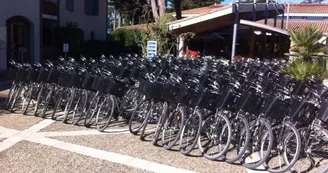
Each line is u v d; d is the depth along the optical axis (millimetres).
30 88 7285
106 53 22156
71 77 6484
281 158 4680
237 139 4848
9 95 7711
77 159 4770
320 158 4707
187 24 14570
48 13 19094
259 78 7195
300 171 4492
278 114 4566
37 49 17922
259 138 4668
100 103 6211
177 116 5266
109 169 4480
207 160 4820
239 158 4621
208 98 4902
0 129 6062
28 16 17234
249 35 17969
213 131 4953
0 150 5055
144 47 16141
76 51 20109
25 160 4707
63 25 20625
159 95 5285
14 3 16406
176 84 5199
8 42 17344
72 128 6180
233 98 4832
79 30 20578
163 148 5242
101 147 5234
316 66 8719
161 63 8898
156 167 4566
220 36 23797
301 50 9906
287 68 9062
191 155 4977
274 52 23234
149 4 26484
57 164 4598
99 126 6109
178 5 23781
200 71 7273
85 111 6410
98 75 6379
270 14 20547
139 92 5848
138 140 5574
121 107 6281
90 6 22859
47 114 7047
